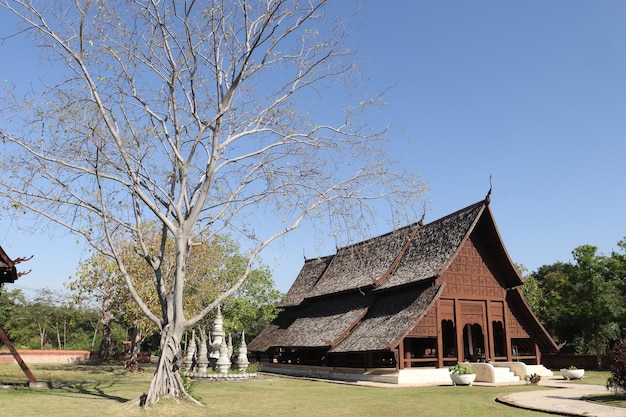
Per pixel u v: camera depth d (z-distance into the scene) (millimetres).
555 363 39500
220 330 29719
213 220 15914
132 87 15219
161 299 14852
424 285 29500
